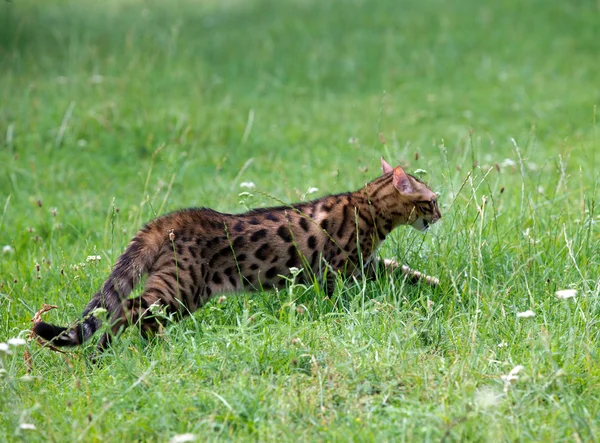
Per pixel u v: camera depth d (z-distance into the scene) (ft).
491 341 31.60
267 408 27.04
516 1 110.32
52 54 86.22
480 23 101.35
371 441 25.18
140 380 27.68
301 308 34.27
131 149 61.57
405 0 116.37
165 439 25.79
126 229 44.06
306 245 35.76
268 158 61.11
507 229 41.01
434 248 37.99
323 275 36.22
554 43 92.68
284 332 31.65
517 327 32.09
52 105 66.44
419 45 92.99
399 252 38.34
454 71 84.64
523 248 38.34
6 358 31.78
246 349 30.32
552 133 65.92
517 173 53.31
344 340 31.09
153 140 62.59
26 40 89.81
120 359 29.68
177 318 33.32
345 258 36.58
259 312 33.17
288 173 57.72
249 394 27.22
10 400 28.27
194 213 34.83
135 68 74.43
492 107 73.36
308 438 25.57
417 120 71.20
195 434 25.75
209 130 64.85
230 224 34.99
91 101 67.46
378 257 38.83
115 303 32.58
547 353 29.07
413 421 25.93
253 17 109.09
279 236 35.37
